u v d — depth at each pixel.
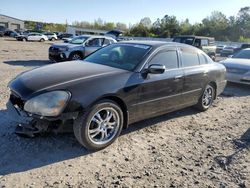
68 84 3.84
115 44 5.60
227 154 4.31
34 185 3.21
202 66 6.04
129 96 4.33
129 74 4.41
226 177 3.66
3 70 10.65
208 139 4.86
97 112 3.99
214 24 74.19
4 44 29.28
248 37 72.12
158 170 3.74
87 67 4.59
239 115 6.39
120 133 4.77
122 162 3.88
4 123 4.77
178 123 5.57
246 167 3.95
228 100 7.84
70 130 3.88
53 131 3.81
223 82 6.81
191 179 3.57
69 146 4.16
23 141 4.19
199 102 6.21
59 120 3.72
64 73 4.21
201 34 73.00
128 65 4.68
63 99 3.69
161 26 77.25
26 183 3.24
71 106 3.72
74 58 13.68
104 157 3.97
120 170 3.67
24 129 3.90
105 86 4.03
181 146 4.52
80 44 13.97
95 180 3.41
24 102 3.74
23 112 3.81
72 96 3.74
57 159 3.81
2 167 3.51
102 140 4.16
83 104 3.79
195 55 5.95
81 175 3.49
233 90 9.36
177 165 3.90
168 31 73.75
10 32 52.78
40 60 15.97
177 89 5.27
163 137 4.84
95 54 5.49
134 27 79.00
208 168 3.87
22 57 17.08
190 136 4.96
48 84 3.84
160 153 4.22
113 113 4.20
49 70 4.43
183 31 74.56
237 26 72.50
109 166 3.75
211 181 3.55
